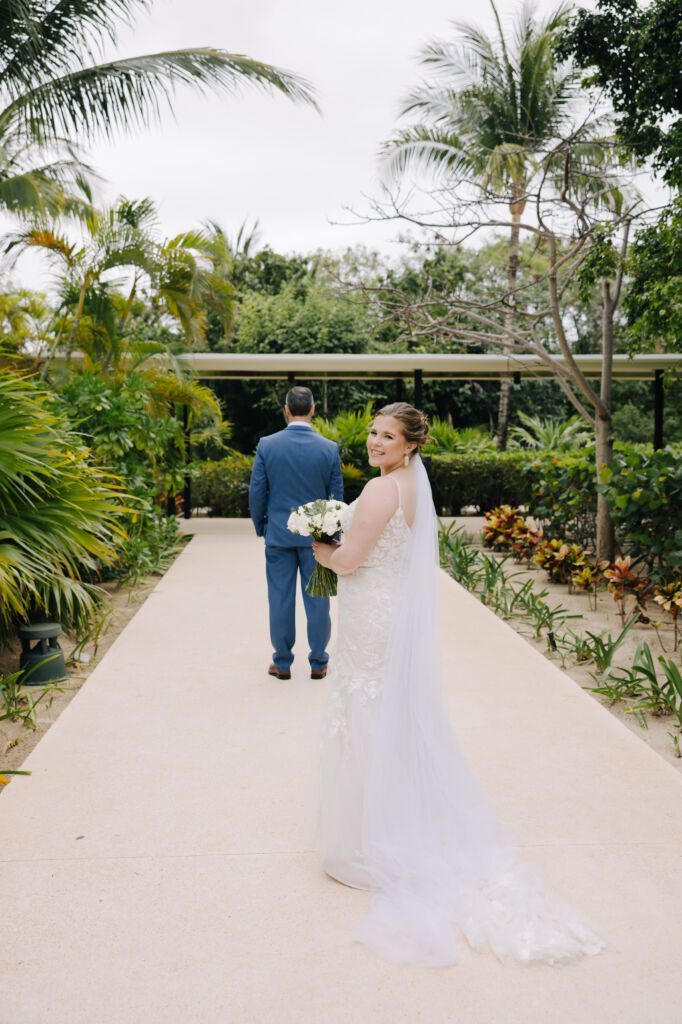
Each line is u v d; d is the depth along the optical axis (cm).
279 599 539
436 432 1800
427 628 309
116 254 1166
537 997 243
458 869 299
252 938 270
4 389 562
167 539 1119
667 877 307
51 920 279
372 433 309
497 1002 240
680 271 766
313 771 401
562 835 338
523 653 620
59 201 1086
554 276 902
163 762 412
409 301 954
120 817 354
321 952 263
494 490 1558
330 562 309
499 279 2073
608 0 789
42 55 1010
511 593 848
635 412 2547
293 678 553
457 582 909
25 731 468
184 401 1245
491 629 693
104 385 945
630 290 845
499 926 270
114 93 1034
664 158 795
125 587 883
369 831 296
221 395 2589
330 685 317
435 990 246
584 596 848
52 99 1020
